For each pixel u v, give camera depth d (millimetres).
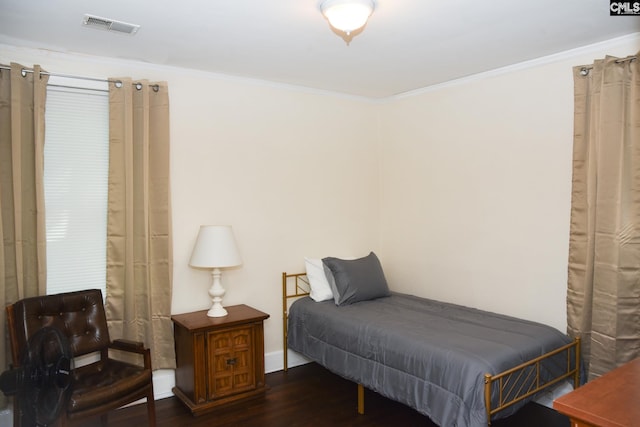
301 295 3938
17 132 2654
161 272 3160
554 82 3074
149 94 3113
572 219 2904
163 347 3178
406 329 2785
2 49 2740
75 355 2629
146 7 2279
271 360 3766
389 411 3010
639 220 2584
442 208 3863
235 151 3590
